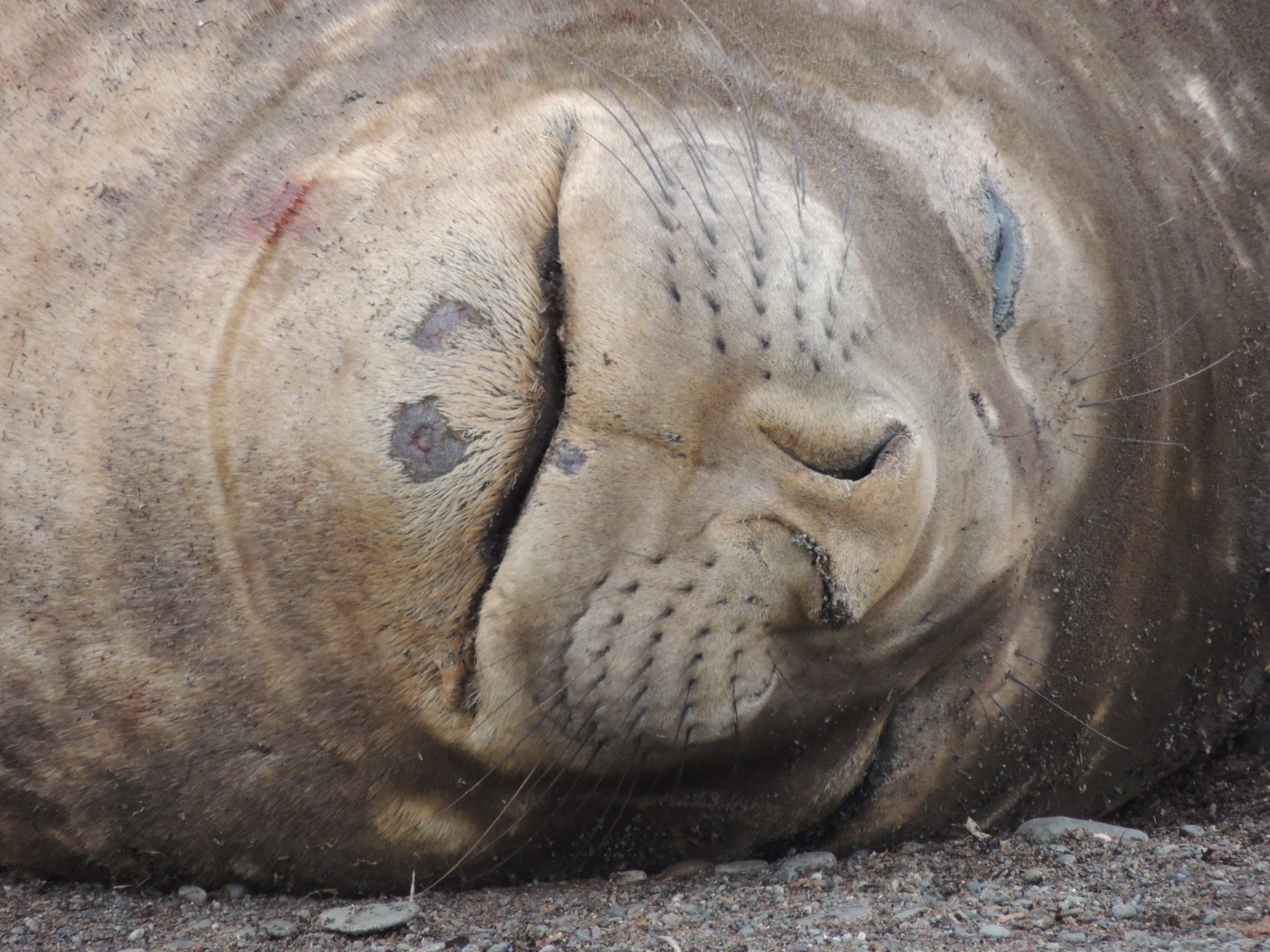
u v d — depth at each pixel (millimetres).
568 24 14250
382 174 12703
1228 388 17625
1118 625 17016
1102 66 18016
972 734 16547
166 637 12656
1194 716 17984
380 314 11891
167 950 12305
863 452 12562
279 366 12039
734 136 13883
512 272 12055
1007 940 11344
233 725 13039
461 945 12273
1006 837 15844
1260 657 18344
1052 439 15773
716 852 16094
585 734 13516
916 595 14531
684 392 11930
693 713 13508
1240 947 10609
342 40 13453
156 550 12414
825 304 12781
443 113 13273
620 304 11867
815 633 13805
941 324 14664
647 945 11938
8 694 12961
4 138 12898
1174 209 17750
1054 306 16062
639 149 12750
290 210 12602
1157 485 16828
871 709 15555
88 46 13117
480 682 12633
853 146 14938
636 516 12094
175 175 12844
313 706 12930
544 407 11883
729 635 12930
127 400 12344
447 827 14383
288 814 13719
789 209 13109
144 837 13789
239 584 12398
